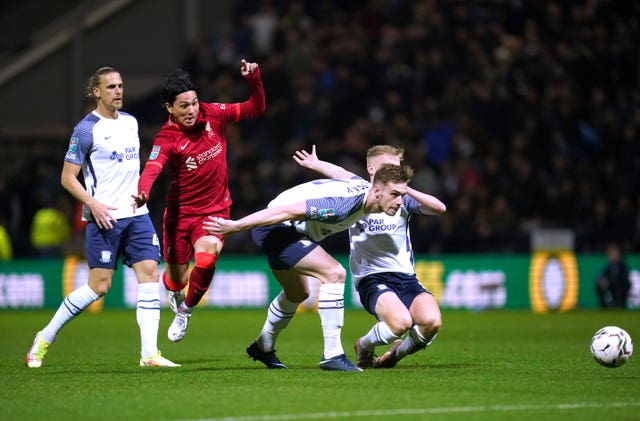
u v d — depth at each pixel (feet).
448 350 94.53
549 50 205.57
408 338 73.46
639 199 184.34
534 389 62.03
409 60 203.10
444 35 203.92
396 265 74.49
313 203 67.56
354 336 118.11
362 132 192.44
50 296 176.45
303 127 198.39
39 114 218.38
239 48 218.79
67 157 75.15
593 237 179.83
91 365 79.82
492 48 206.49
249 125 204.85
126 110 225.15
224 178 77.71
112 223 75.72
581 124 193.36
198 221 76.84
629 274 169.68
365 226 73.82
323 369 72.95
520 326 133.90
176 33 231.09
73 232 188.14
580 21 208.95
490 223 179.63
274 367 76.54
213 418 51.57
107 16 225.76
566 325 135.13
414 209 74.33
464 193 184.55
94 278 76.79
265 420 50.90
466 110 195.62
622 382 65.62
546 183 184.03
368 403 56.29
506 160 193.67
